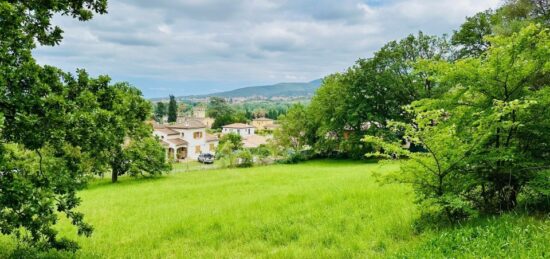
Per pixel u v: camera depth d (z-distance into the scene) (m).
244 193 21.11
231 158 55.25
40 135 7.86
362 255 8.12
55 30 8.79
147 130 40.88
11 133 7.76
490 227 7.14
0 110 7.33
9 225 8.33
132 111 9.88
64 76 8.48
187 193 23.45
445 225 8.60
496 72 7.81
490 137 8.09
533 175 7.66
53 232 8.89
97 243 11.66
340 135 61.53
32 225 8.53
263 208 14.34
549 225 6.93
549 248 5.86
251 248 9.91
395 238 9.02
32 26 8.36
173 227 12.70
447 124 8.26
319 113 62.72
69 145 8.81
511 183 8.11
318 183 21.38
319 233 10.33
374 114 55.34
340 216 11.56
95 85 8.77
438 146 7.53
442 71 8.52
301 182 24.00
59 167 8.58
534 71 7.82
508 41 8.17
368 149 55.72
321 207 13.29
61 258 9.48
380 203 12.33
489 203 8.43
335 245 9.27
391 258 7.15
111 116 8.55
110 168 39.25
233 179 30.73
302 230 10.82
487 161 7.82
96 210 18.38
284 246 9.78
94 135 8.48
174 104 173.75
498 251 6.12
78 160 9.23
